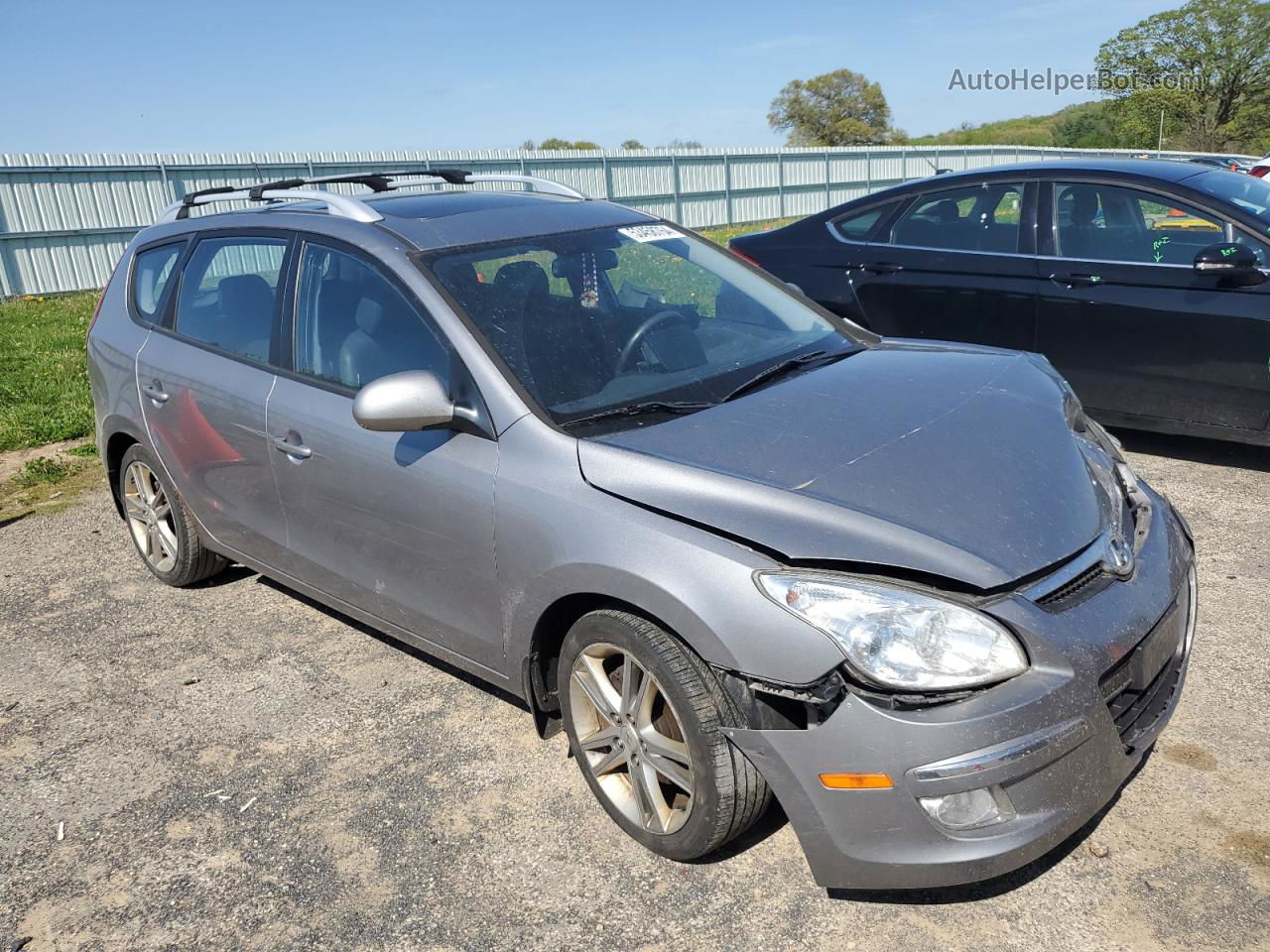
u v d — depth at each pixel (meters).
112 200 21.39
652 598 2.55
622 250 3.81
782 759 2.40
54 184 20.50
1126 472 3.17
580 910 2.66
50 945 2.68
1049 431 3.01
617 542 2.64
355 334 3.50
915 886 2.34
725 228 30.64
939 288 6.21
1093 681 2.37
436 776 3.29
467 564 3.10
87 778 3.42
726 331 3.61
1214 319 5.22
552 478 2.84
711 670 2.51
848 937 2.51
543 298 3.39
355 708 3.75
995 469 2.72
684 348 3.42
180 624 4.55
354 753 3.46
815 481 2.61
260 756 3.48
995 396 3.18
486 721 3.60
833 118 77.44
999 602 2.36
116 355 4.68
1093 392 5.77
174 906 2.79
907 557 2.39
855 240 6.64
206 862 2.96
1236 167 14.70
